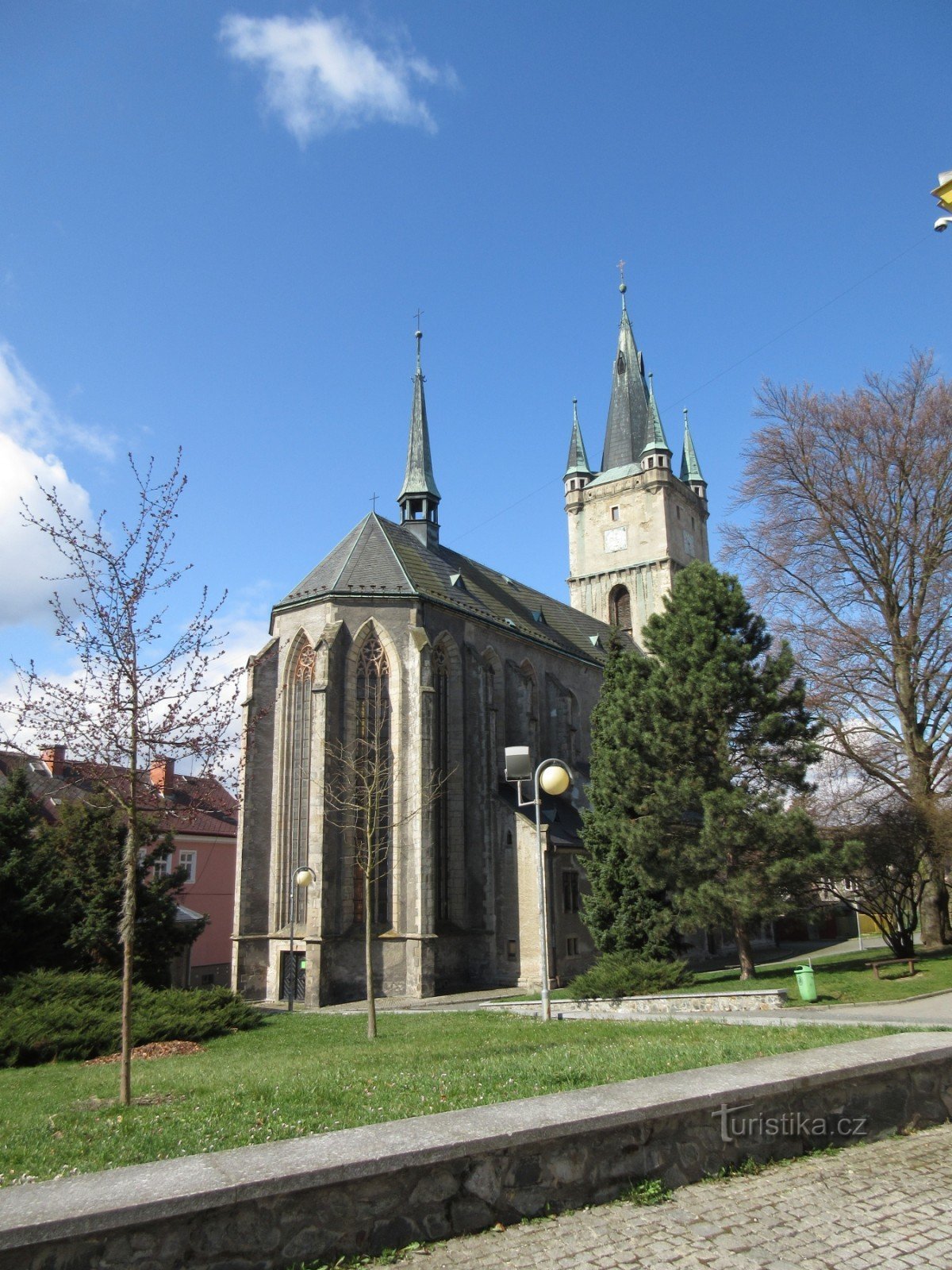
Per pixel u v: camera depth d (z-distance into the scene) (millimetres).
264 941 37719
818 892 30016
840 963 32156
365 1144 7074
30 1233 5555
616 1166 7824
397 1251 6738
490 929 40344
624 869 31438
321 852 35562
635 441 72188
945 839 29594
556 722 51688
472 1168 7215
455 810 41250
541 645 51500
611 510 70938
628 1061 12820
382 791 30000
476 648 45250
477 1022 23547
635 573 68688
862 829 31109
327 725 37406
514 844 41031
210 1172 6504
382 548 43688
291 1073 14820
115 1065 19047
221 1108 11289
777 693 29188
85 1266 5719
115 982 24906
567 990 29469
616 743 30484
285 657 40875
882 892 30344
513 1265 6535
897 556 35719
